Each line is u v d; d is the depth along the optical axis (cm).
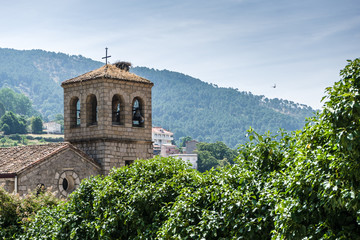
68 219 2267
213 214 1650
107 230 2036
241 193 1591
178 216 1742
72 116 4909
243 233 1537
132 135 4822
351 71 1336
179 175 1955
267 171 1666
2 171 4041
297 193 1405
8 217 2673
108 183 2142
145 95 4922
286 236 1396
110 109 4700
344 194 1283
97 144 4669
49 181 4191
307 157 1416
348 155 1297
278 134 1703
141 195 1956
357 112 1273
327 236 1327
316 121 1452
